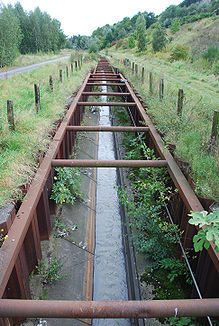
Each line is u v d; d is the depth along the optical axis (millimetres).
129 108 13891
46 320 3916
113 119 14602
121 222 6719
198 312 2461
